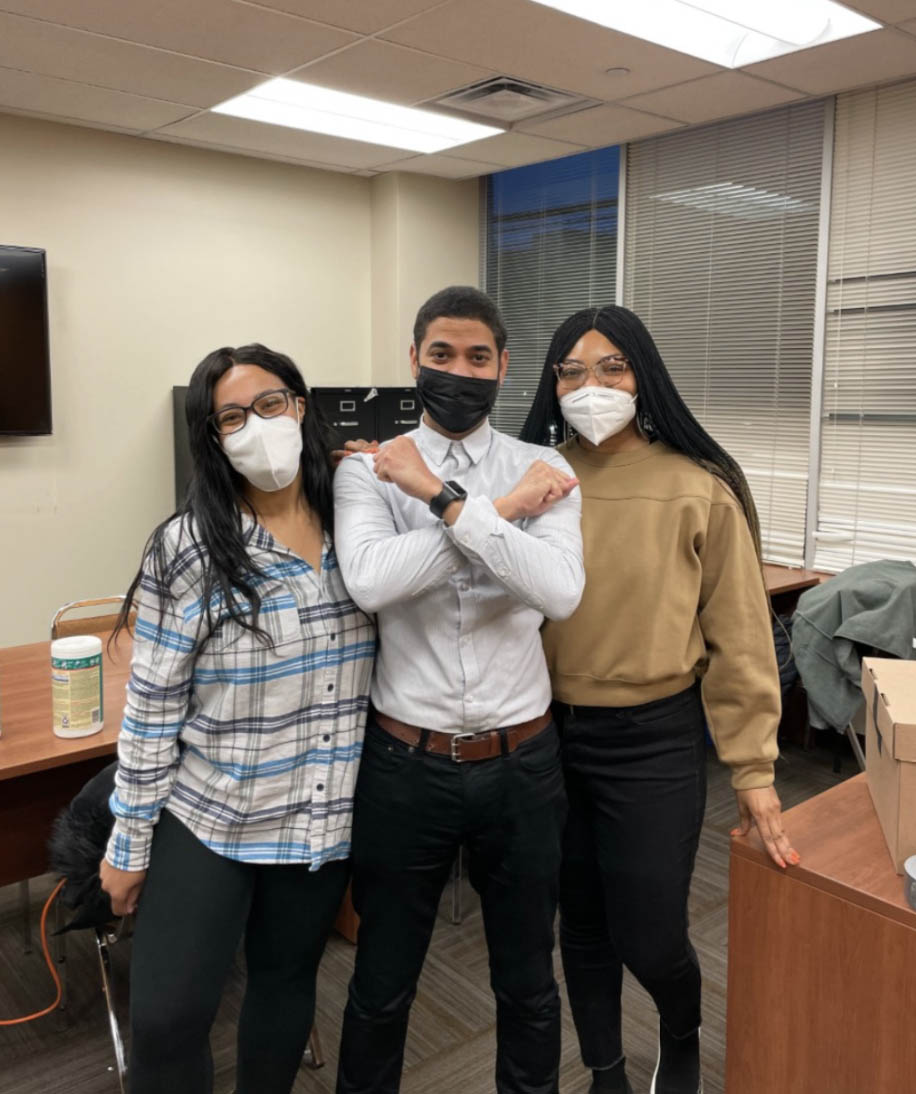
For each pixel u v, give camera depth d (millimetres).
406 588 1297
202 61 3459
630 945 1615
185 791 1396
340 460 1546
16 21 3080
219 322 4945
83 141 4410
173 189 4711
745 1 2994
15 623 4469
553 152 4809
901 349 3967
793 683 3816
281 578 1370
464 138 4520
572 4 2982
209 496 1365
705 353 4668
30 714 2160
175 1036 1355
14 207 4258
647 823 1572
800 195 4207
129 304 4645
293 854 1407
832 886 1381
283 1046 1500
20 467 4402
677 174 4645
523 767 1418
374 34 3195
